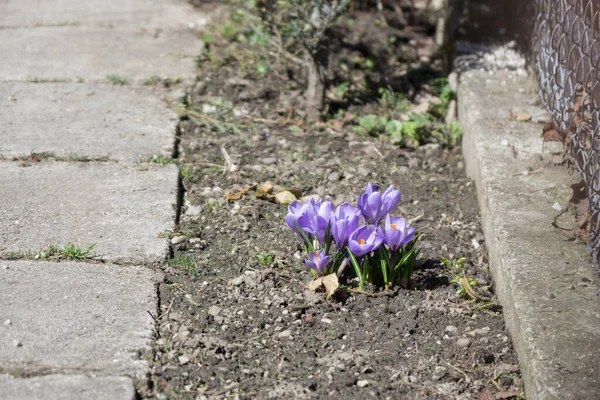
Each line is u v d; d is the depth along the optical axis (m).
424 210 3.53
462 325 3.24
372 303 3.27
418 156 3.73
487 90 3.78
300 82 4.01
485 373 3.16
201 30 4.29
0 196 3.48
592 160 3.34
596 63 3.34
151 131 3.74
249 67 4.06
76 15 4.36
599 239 3.24
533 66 3.81
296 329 3.22
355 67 4.09
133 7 4.51
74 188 3.52
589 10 3.43
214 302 3.27
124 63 4.05
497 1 4.06
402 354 3.19
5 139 3.67
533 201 3.41
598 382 3.05
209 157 3.68
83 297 3.25
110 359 3.14
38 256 3.33
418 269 3.36
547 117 3.67
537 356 3.09
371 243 3.25
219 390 3.12
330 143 3.76
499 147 3.57
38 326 3.18
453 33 4.06
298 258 3.37
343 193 3.57
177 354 3.17
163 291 3.29
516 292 3.20
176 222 3.45
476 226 3.48
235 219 3.47
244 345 3.20
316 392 3.12
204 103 3.89
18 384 3.09
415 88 4.02
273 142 3.75
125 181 3.55
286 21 4.16
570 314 3.16
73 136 3.70
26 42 4.15
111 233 3.40
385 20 4.34
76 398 3.07
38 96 3.86
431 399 3.12
